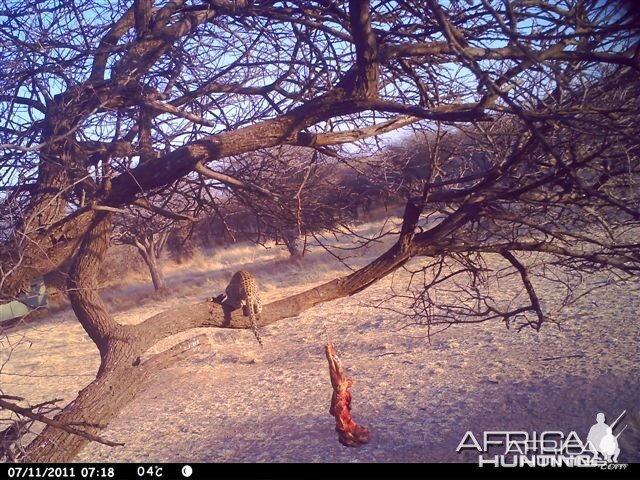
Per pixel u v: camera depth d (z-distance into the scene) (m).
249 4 5.26
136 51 4.80
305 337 16.27
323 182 5.97
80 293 4.87
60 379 16.00
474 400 9.28
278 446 8.63
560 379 9.60
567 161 4.70
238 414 10.67
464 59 3.46
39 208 4.54
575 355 10.79
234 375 13.66
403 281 19.84
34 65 4.77
